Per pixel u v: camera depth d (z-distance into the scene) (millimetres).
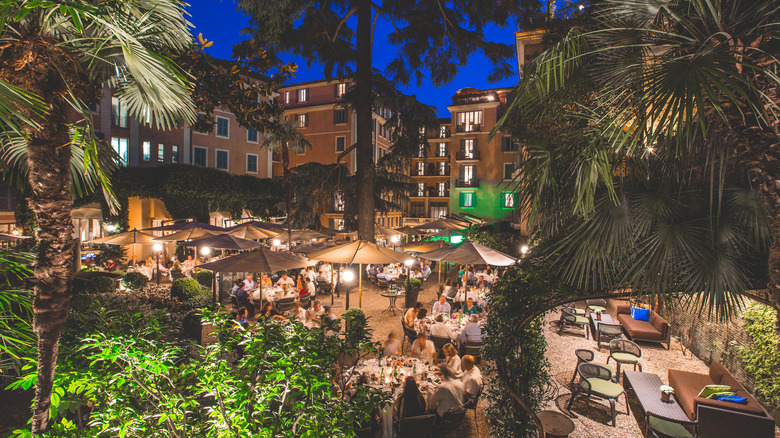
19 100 1578
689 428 5449
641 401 5883
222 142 28719
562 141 3270
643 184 3281
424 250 12305
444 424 5316
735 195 2992
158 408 2877
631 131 2646
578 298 3910
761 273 2920
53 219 2039
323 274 15625
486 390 7051
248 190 23766
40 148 1971
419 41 16453
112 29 1729
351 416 2941
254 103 5105
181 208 20859
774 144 2529
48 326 2084
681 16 2770
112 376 2701
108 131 22547
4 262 2340
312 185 16766
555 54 3154
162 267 16438
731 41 2561
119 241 12945
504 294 4438
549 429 5172
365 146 15289
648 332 9336
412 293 13102
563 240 3496
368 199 15352
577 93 3311
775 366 6059
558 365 8414
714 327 8008
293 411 3002
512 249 17625
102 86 2451
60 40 2010
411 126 15766
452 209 35562
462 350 8461
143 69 1870
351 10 15109
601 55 3188
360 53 15086
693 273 2965
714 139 2869
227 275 14383
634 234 3102
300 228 17969
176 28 2367
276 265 8844
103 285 9742
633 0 2875
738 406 5172
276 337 3150
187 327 7309
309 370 2861
